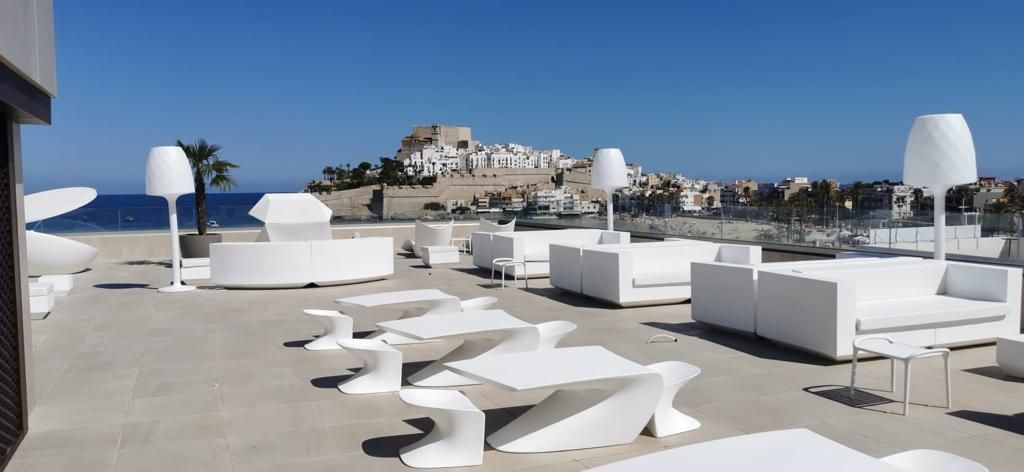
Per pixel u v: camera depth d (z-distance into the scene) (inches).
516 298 391.2
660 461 91.4
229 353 261.4
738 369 224.1
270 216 526.0
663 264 376.8
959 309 239.0
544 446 153.6
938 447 152.7
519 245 465.1
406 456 149.8
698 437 161.5
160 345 277.0
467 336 198.1
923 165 281.3
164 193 425.7
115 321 331.6
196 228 679.1
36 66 167.6
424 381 213.3
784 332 247.1
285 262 433.7
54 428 176.9
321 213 539.2
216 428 175.2
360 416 183.2
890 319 227.8
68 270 525.0
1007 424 167.6
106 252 640.4
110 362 249.1
